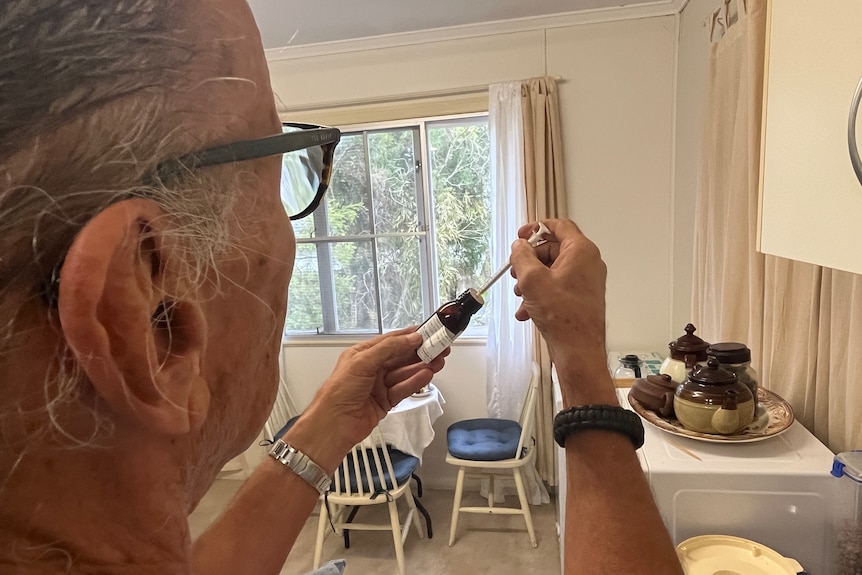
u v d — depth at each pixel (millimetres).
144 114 317
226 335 397
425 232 3070
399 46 2883
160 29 329
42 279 288
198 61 352
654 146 2770
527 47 2785
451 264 3111
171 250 331
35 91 281
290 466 745
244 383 425
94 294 279
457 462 2607
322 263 3215
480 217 3043
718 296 1852
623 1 2576
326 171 602
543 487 2961
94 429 314
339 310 3248
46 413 300
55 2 286
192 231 345
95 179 298
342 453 778
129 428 329
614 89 2752
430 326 836
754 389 1339
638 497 577
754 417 1305
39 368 295
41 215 285
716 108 1855
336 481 2432
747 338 1672
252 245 404
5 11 276
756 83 1412
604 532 558
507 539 2693
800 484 1143
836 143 717
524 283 666
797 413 1408
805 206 804
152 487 354
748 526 1171
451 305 845
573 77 2773
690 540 1128
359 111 2967
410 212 3080
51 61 284
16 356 290
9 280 283
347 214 3143
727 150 1793
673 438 1323
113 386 297
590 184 2848
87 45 294
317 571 860
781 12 885
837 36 713
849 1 684
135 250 304
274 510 715
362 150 3066
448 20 2684
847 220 694
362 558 2625
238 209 391
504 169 2828
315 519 2949
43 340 294
